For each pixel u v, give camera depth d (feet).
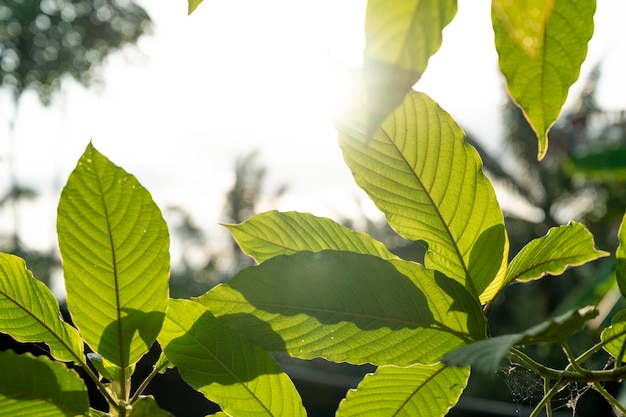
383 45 1.35
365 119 1.98
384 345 1.99
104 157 1.86
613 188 26.16
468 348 1.66
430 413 2.19
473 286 2.06
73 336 2.06
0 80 41.01
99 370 2.04
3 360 1.84
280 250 2.15
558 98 1.53
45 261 33.17
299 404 2.10
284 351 1.98
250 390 2.09
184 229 37.86
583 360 1.98
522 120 29.37
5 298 2.03
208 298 1.97
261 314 1.98
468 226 2.05
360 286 1.97
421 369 2.16
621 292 2.09
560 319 1.63
